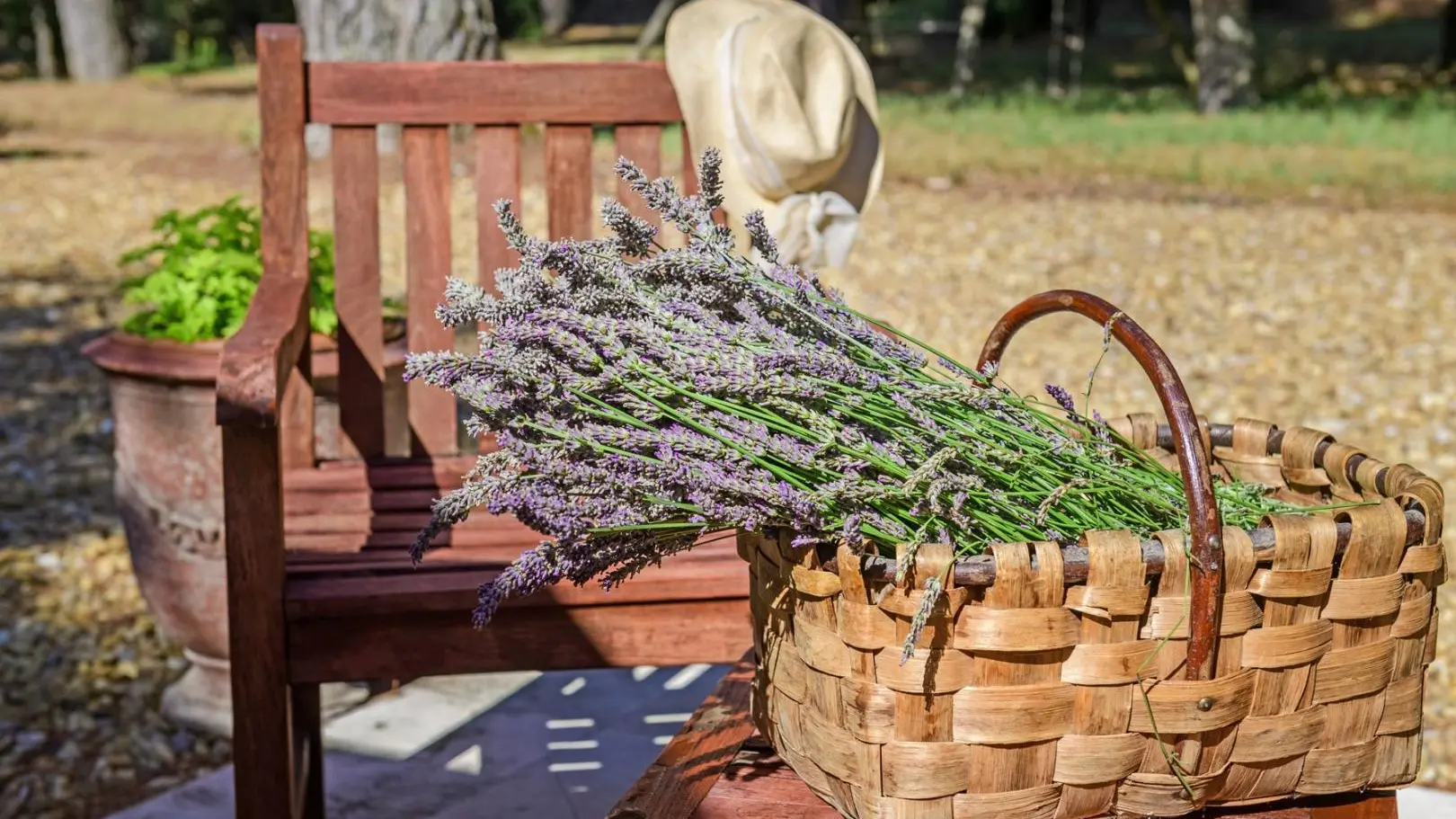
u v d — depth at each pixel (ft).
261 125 7.79
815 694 4.05
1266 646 3.89
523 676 10.10
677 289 4.27
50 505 14.21
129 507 9.04
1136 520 4.32
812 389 3.96
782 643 4.19
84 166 33.47
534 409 4.06
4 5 70.49
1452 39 55.93
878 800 3.86
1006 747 3.81
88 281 23.04
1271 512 4.32
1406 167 32.60
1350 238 24.72
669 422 4.10
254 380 5.83
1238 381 17.43
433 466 7.93
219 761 9.68
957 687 3.79
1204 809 4.20
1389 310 20.33
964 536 4.07
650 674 10.19
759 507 3.85
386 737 9.14
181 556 8.92
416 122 8.00
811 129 7.65
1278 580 3.86
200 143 38.40
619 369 3.93
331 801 8.30
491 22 29.12
